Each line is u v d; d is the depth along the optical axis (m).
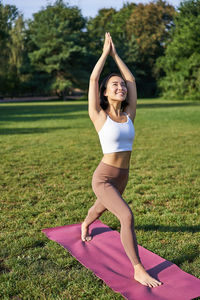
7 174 6.53
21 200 4.98
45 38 47.00
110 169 3.00
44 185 5.80
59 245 3.53
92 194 5.27
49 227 4.03
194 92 41.75
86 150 9.06
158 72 51.72
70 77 49.53
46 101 46.47
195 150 8.95
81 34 50.84
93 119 3.06
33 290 2.73
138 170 6.86
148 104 33.50
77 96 65.25
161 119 17.61
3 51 44.78
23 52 48.72
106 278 2.88
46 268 3.07
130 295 2.63
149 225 4.03
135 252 2.81
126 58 50.19
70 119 18.16
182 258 3.25
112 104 3.08
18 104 37.44
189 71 41.66
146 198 5.02
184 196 5.11
